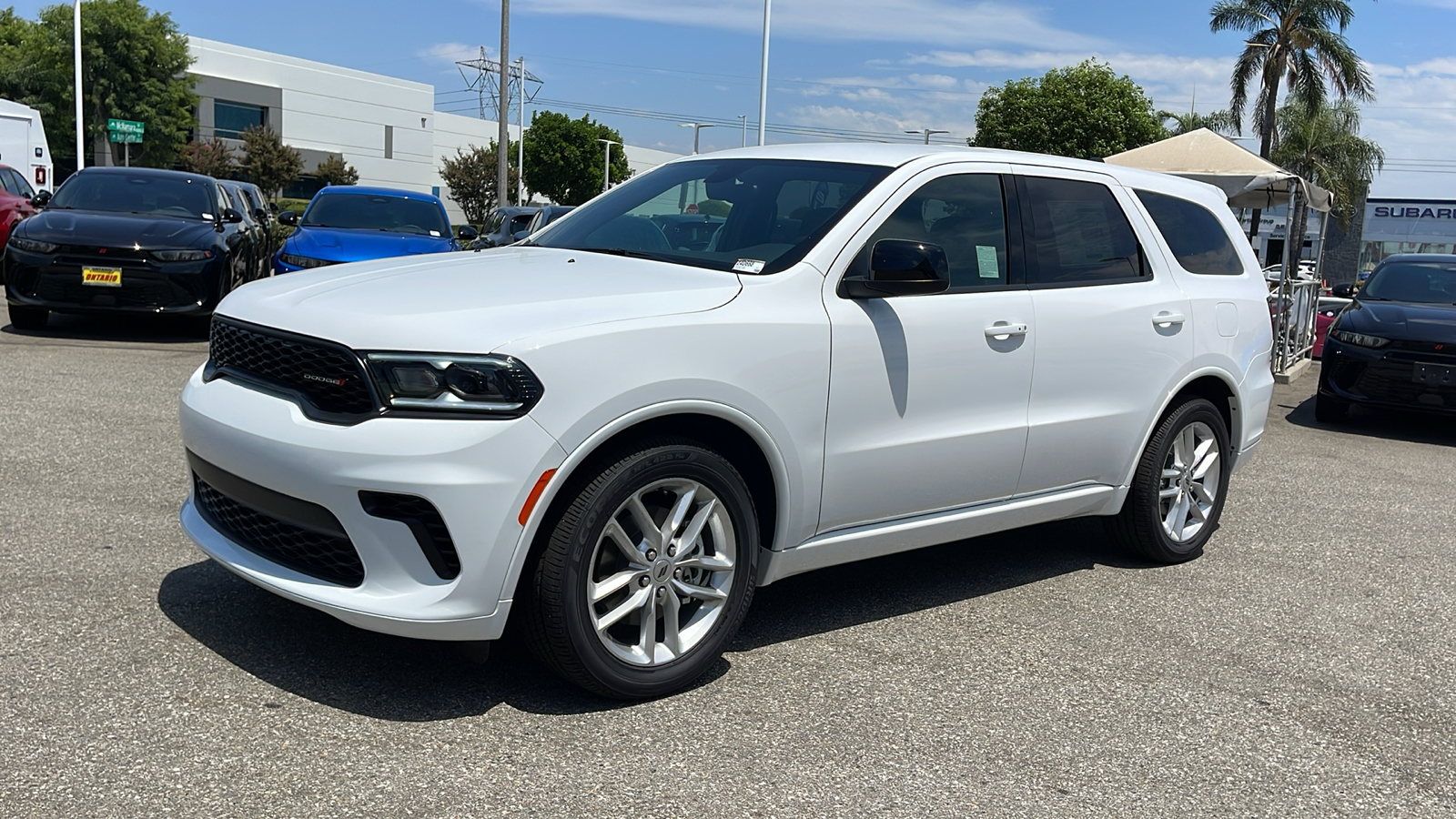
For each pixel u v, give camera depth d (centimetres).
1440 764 333
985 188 432
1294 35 3591
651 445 326
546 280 351
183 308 991
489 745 302
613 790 284
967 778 304
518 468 299
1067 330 442
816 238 380
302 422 308
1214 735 342
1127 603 464
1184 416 506
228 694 320
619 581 328
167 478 548
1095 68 3803
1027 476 440
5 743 284
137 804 260
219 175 5941
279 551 329
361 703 321
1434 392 950
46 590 390
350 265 392
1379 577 531
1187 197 530
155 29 5516
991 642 409
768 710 338
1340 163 3928
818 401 362
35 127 2103
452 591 301
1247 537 591
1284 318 1323
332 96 7275
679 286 349
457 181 6988
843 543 387
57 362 862
